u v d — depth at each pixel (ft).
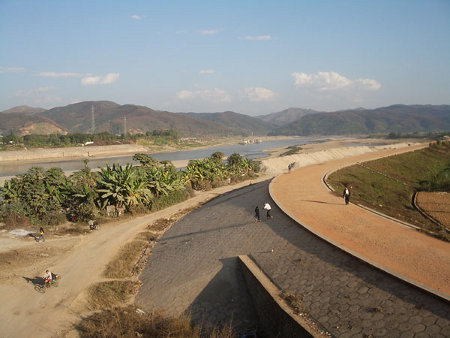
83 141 537.24
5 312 55.67
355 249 54.08
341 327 39.04
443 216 109.70
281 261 57.00
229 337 45.32
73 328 50.75
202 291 57.57
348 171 165.17
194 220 101.04
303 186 114.11
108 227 102.06
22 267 73.36
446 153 282.15
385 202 123.54
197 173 175.83
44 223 102.53
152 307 56.39
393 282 43.39
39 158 412.36
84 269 72.59
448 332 34.06
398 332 36.27
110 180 113.70
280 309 44.24
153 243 89.66
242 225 80.74
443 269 46.14
